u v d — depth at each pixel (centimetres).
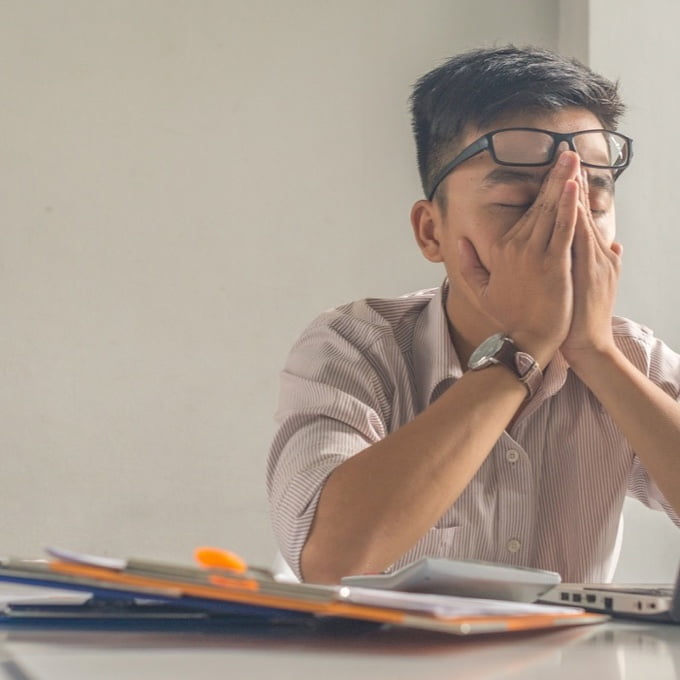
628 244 230
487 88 124
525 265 119
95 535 213
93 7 224
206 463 220
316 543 102
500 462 126
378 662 45
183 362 221
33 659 45
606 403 121
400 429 109
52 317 216
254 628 55
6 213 215
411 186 236
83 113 221
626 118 231
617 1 234
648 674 43
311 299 228
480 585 62
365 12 237
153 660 45
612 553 133
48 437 213
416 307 141
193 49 228
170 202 223
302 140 231
